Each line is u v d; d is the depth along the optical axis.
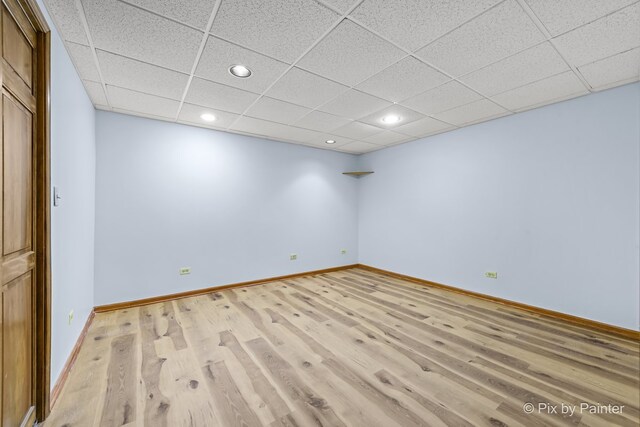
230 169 3.95
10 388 1.20
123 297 3.17
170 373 1.90
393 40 1.85
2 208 1.13
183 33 1.77
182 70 2.23
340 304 3.32
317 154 4.93
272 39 1.84
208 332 2.54
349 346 2.29
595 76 2.33
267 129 3.80
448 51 1.98
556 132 2.90
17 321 1.27
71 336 2.04
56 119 1.70
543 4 1.53
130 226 3.21
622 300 2.51
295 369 1.96
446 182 3.94
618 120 2.52
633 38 1.81
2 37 1.11
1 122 1.11
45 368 1.48
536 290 3.05
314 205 4.88
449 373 1.91
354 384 1.79
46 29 1.48
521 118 3.16
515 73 2.29
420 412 1.53
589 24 1.68
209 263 3.76
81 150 2.36
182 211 3.56
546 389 1.73
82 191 2.40
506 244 3.30
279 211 4.45
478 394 1.69
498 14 1.60
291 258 4.60
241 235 4.05
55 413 1.52
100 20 1.63
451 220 3.88
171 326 2.66
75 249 2.16
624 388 1.74
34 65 1.45
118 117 3.15
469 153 3.67
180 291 3.54
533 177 3.07
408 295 3.69
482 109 3.07
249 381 1.82
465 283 3.72
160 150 3.41
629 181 2.47
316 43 1.89
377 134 4.05
